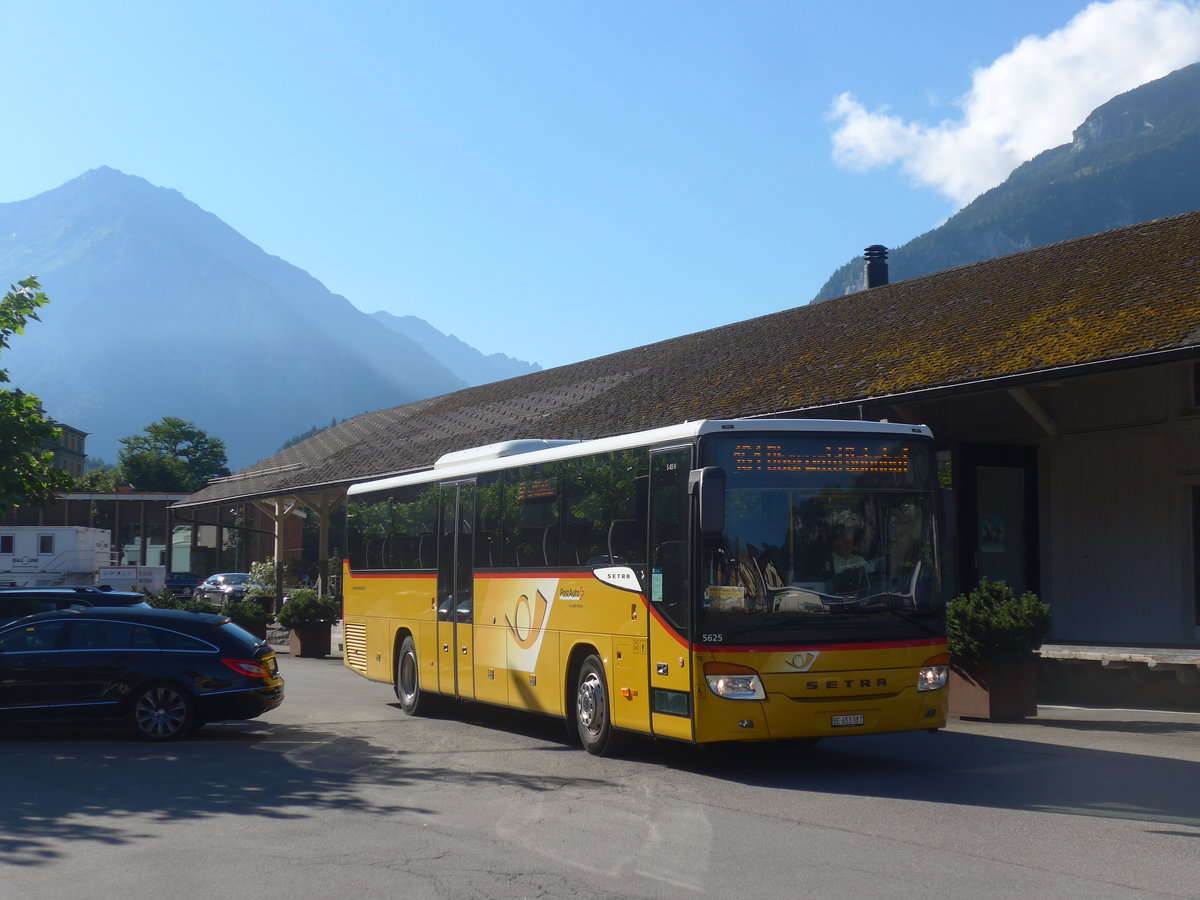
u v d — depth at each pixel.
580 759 12.06
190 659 13.81
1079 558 19.64
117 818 8.87
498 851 7.69
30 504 17.97
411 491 16.91
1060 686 16.66
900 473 10.99
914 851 7.62
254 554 72.94
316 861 7.42
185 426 114.38
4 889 6.77
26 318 17.66
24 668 13.61
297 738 13.98
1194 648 16.77
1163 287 18.03
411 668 16.62
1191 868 7.12
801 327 27.59
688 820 8.73
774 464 10.70
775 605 10.37
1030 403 19.23
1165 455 18.47
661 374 29.05
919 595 10.77
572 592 12.60
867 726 10.40
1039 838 7.99
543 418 29.69
